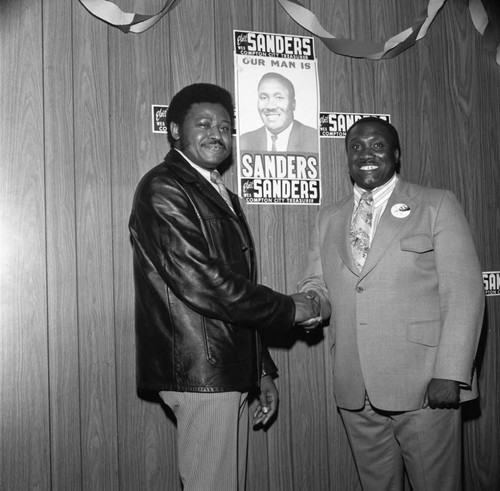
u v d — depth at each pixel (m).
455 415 1.81
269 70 2.31
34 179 2.03
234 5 2.28
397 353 1.79
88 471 2.04
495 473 2.49
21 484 1.98
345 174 2.40
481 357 2.50
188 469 1.64
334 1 2.43
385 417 1.92
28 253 2.02
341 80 2.41
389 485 1.95
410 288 1.81
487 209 2.56
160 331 1.68
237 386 1.64
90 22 2.11
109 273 2.10
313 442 2.29
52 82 2.06
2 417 1.97
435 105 2.52
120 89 2.13
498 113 2.59
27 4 2.05
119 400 2.09
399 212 1.87
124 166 2.12
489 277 2.54
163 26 2.19
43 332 2.02
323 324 2.34
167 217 1.65
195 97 1.83
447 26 2.55
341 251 1.94
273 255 2.29
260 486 2.22
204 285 1.62
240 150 2.26
